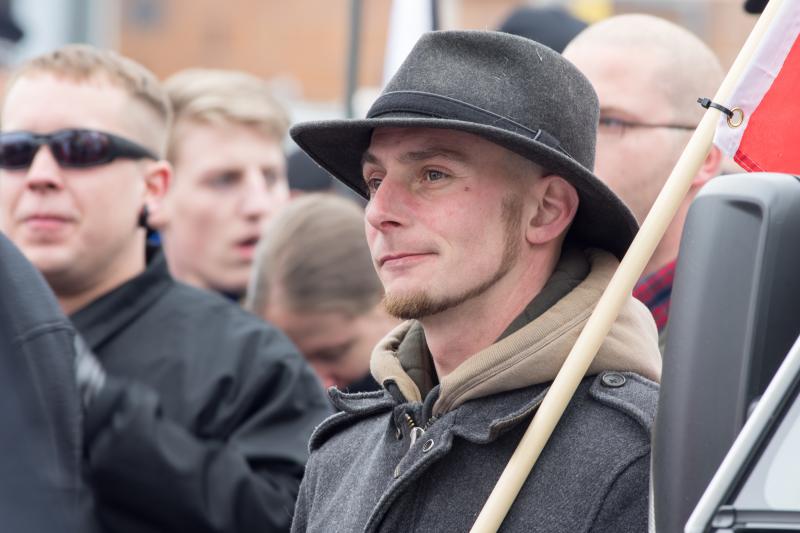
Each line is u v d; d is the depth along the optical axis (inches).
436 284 199.9
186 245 370.6
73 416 208.7
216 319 283.6
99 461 255.9
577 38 291.9
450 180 201.0
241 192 369.1
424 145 200.4
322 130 210.4
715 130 201.9
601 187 200.2
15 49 438.6
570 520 188.7
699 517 157.2
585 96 207.8
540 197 204.2
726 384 165.3
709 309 167.0
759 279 165.8
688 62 282.0
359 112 513.0
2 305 168.7
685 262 170.1
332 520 213.5
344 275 315.9
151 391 262.8
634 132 278.5
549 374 197.2
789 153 204.4
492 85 201.0
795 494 155.6
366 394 227.5
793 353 161.9
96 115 287.9
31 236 283.9
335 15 839.1
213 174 368.8
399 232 201.5
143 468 257.1
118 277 287.1
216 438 271.1
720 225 168.6
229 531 261.7
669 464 167.0
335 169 223.1
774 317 166.4
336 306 314.2
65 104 287.6
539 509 190.4
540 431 191.0
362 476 213.2
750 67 202.8
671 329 169.8
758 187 168.4
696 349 167.0
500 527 191.6
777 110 203.6
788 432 159.9
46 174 283.6
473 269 200.2
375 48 794.2
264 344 282.2
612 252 212.8
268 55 844.0
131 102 292.4
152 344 278.7
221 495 262.1
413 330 217.2
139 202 291.7
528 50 202.8
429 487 199.5
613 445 191.3
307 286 313.9
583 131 206.2
